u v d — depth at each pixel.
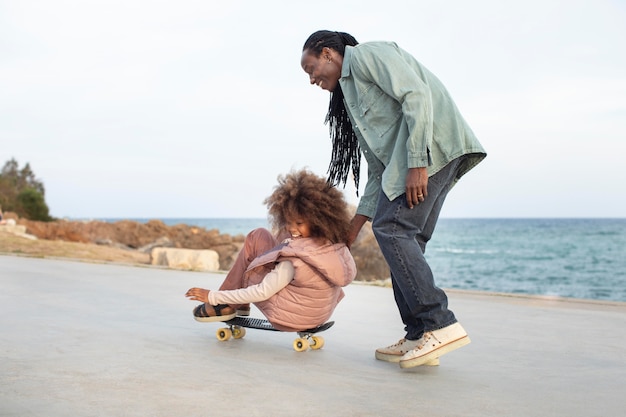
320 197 3.34
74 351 3.25
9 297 5.36
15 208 40.56
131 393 2.47
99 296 5.63
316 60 3.41
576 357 3.54
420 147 2.96
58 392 2.45
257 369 3.00
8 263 8.85
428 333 3.08
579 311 5.57
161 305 5.16
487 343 3.95
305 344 3.50
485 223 146.00
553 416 2.37
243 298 3.45
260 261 3.42
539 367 3.26
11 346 3.32
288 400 2.46
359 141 3.38
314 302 3.40
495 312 5.45
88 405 2.29
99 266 9.07
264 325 3.57
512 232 87.06
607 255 48.06
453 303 6.08
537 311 5.54
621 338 4.19
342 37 3.45
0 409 2.19
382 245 3.11
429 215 3.28
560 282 30.62
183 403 2.36
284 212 3.35
